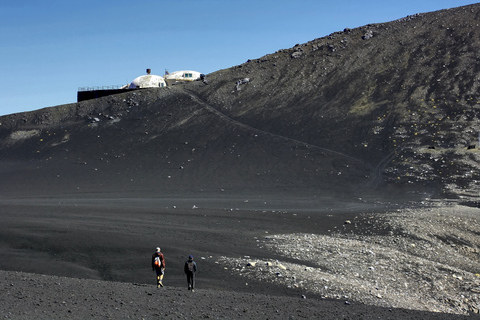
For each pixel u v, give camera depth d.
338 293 21.08
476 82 84.56
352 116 84.56
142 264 25.91
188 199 58.69
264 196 59.72
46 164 86.62
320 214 42.97
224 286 21.92
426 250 31.64
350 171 67.94
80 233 31.34
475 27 100.38
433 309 20.73
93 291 16.39
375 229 36.47
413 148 71.00
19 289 15.43
